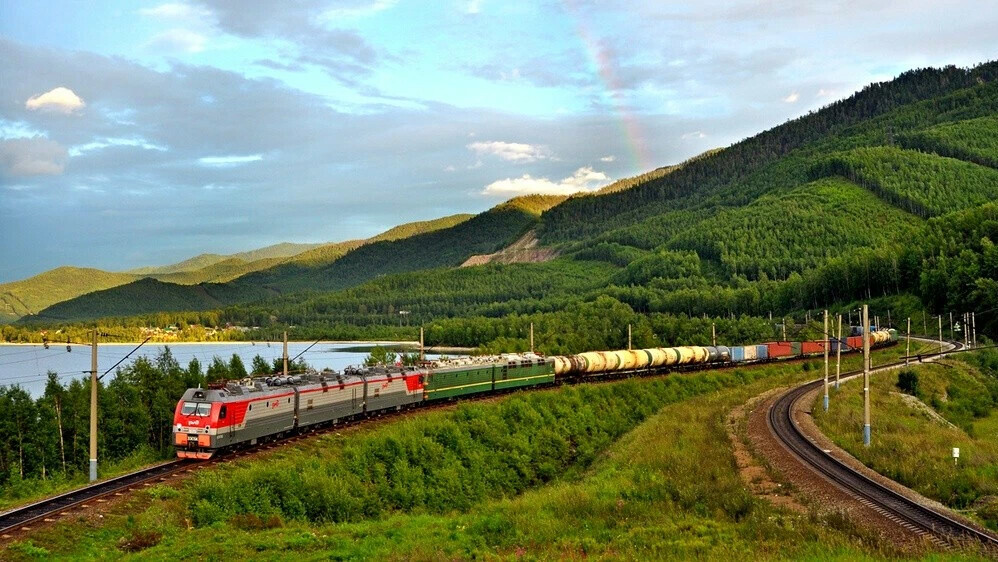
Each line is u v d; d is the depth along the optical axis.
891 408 82.12
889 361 126.06
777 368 124.50
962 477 46.78
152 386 74.06
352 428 58.94
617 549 33.00
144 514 35.16
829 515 36.50
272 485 41.53
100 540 32.03
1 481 59.47
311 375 58.31
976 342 147.00
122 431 67.44
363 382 62.19
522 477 61.50
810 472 47.97
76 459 65.50
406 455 54.03
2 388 68.31
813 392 92.19
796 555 30.64
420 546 32.97
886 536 33.59
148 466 45.06
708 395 96.75
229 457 47.19
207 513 36.81
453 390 74.75
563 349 145.50
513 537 36.03
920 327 173.12
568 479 60.69
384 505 47.75
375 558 30.59
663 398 93.62
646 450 57.84
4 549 28.83
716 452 55.34
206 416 45.84
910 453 54.69
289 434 54.91
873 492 42.31
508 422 69.12
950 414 91.19
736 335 169.25
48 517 33.06
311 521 41.59
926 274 176.62
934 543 32.09
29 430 65.19
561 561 30.78
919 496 43.09
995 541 32.09
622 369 101.81
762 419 72.25
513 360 84.88
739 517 38.72
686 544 32.75
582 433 74.50
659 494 43.97
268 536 33.94
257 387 50.97
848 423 68.50
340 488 44.78
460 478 55.28
